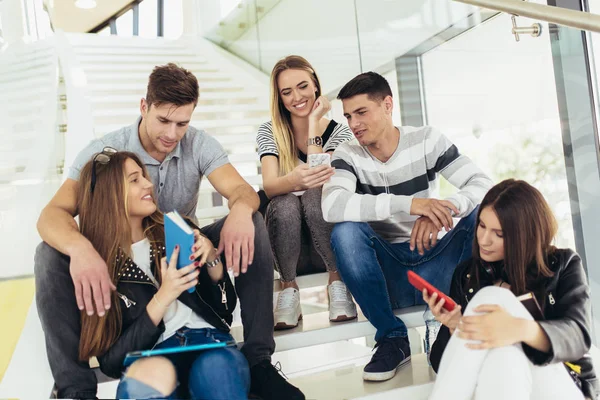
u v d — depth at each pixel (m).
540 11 1.62
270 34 3.86
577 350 1.32
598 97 2.00
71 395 1.36
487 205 1.52
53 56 2.79
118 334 1.42
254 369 1.49
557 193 2.03
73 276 1.37
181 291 1.37
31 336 1.50
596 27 1.57
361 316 1.87
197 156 1.82
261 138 2.15
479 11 2.35
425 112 2.78
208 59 4.44
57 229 1.44
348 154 1.89
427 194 1.90
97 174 1.50
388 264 1.82
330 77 3.44
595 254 1.93
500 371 1.25
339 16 3.31
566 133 1.98
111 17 5.36
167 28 5.07
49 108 2.23
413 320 1.79
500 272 1.54
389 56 2.97
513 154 2.21
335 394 1.52
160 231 1.55
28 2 2.21
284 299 1.81
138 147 1.79
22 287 1.59
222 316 1.55
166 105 1.70
